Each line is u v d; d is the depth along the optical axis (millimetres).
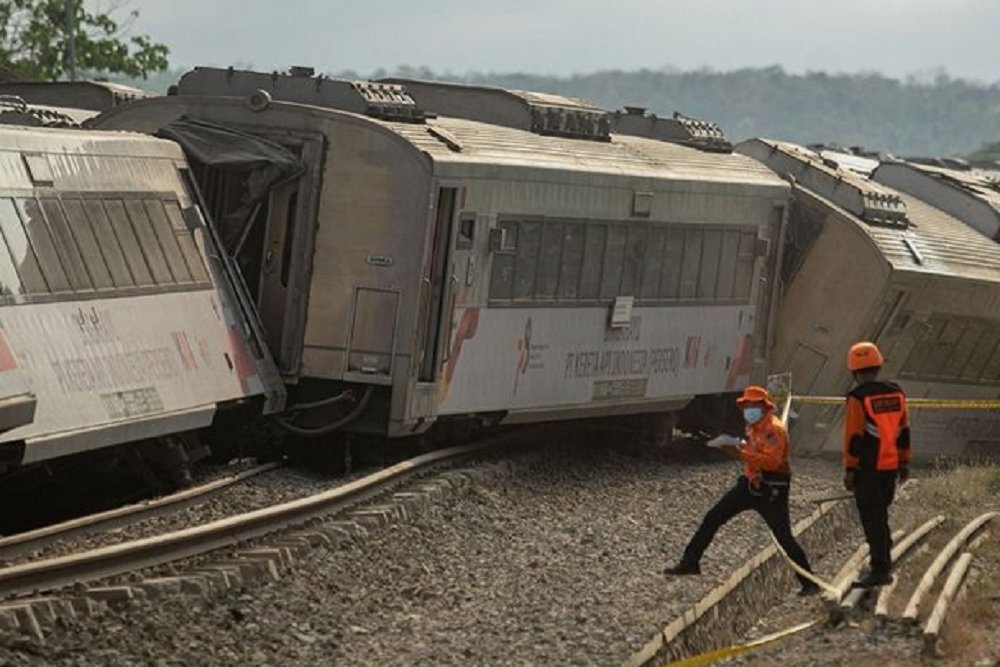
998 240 68875
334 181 45688
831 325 61219
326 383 46594
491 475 46250
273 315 46250
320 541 35031
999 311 65625
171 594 29750
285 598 31141
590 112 55375
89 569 30047
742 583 35062
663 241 55094
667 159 56875
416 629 30422
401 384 45094
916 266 60938
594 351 52656
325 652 28500
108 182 40625
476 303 47062
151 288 40906
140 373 39281
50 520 40844
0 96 56969
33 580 28625
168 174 43719
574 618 31781
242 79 48781
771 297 61688
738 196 58719
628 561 38125
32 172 37719
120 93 69750
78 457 40312
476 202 46375
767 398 36312
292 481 42844
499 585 34562
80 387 36875
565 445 54969
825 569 40625
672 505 47125
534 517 42938
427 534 38656
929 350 63156
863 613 33625
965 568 37031
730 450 37531
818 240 61844
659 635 29641
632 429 58594
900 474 35031
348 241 45500
